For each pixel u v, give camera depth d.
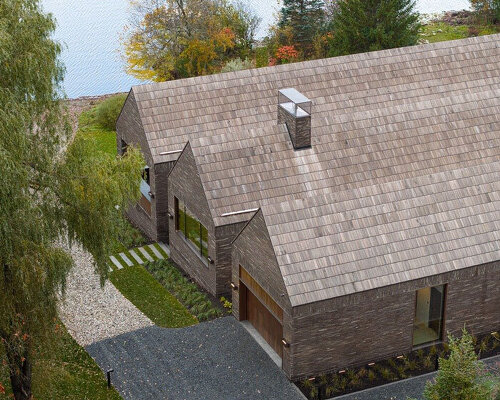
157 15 51.47
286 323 23.56
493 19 58.59
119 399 23.41
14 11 21.16
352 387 23.78
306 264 23.48
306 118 28.17
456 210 25.39
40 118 21.91
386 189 25.20
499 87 34.16
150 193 32.06
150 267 30.64
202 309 27.64
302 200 24.41
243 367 24.67
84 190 22.41
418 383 23.97
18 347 20.77
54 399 23.44
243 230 25.47
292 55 50.84
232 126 31.59
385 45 45.81
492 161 29.94
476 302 25.44
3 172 19.53
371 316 24.12
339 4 47.38
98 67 60.31
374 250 24.14
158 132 31.23
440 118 30.17
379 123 29.62
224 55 53.78
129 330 26.66
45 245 21.23
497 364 23.77
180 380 24.16
